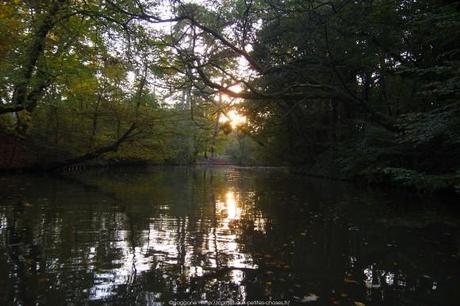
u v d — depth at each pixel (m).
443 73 10.67
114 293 4.66
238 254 6.39
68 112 25.50
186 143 48.91
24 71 14.94
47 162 24.39
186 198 13.62
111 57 18.34
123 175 26.00
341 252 6.62
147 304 4.38
